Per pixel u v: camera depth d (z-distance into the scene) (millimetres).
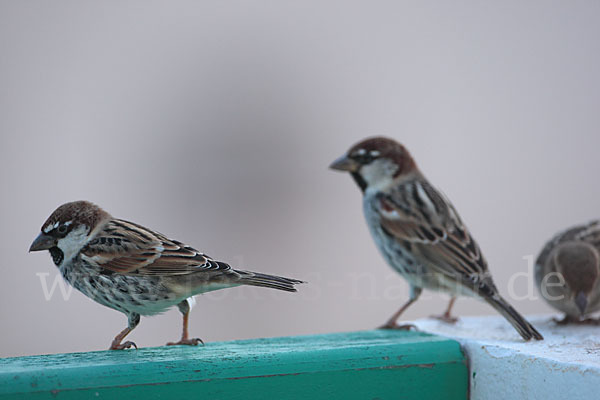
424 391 7137
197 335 13758
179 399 6465
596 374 5691
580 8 24078
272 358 6762
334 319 14617
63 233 8344
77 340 13523
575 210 17438
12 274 15180
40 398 6156
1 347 13312
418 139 20656
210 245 17281
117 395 6328
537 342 7387
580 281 9305
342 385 6898
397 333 8250
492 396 6859
